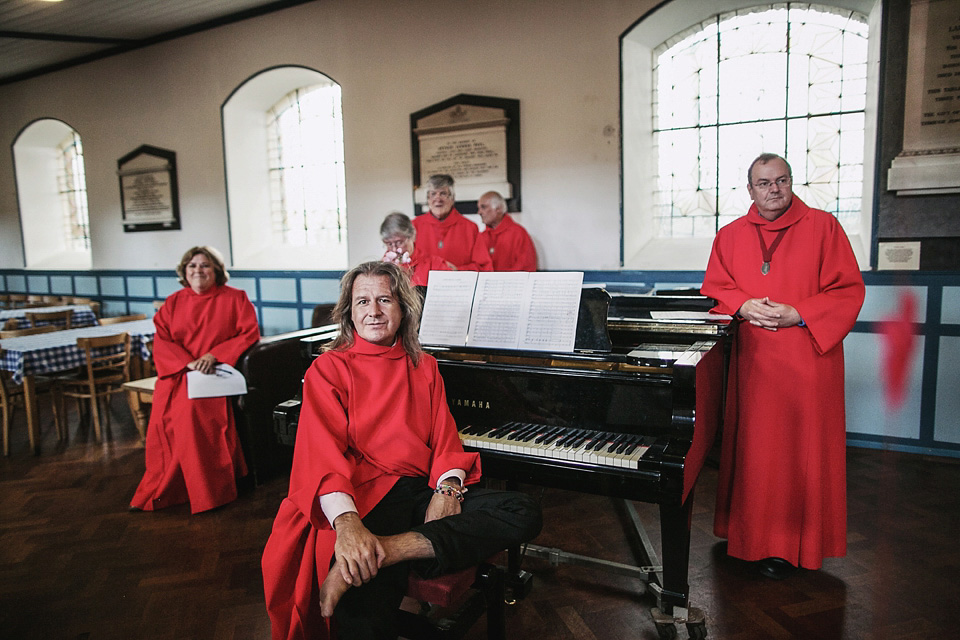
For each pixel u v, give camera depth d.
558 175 4.79
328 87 6.39
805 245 2.35
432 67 5.20
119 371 4.79
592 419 2.03
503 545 1.68
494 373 2.15
